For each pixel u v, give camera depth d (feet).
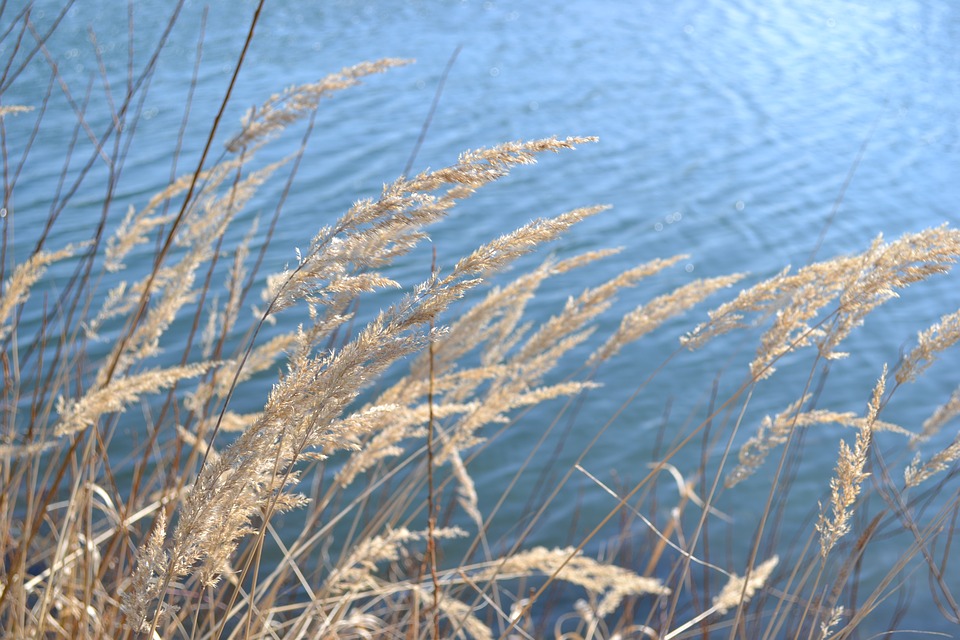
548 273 10.90
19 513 13.82
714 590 18.13
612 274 37.78
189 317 29.43
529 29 86.94
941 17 97.76
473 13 92.73
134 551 9.84
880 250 8.12
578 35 85.87
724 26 91.76
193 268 11.20
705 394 29.25
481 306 10.68
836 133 60.59
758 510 22.57
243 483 5.47
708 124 61.31
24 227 35.60
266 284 32.12
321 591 10.07
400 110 58.75
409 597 13.97
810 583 18.72
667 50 81.56
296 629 9.94
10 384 11.27
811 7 102.06
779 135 59.62
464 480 11.18
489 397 10.51
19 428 13.28
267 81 61.11
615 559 19.74
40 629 8.86
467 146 51.85
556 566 9.73
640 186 49.03
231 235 37.24
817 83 72.95
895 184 51.19
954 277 38.93
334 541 19.27
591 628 12.30
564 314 10.77
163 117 51.44
